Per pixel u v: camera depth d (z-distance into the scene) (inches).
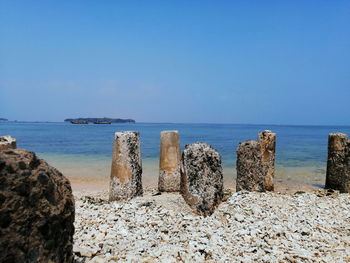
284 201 128.3
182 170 108.3
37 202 41.9
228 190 163.9
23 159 43.2
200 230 87.4
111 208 106.4
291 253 74.4
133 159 127.4
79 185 188.1
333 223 104.3
